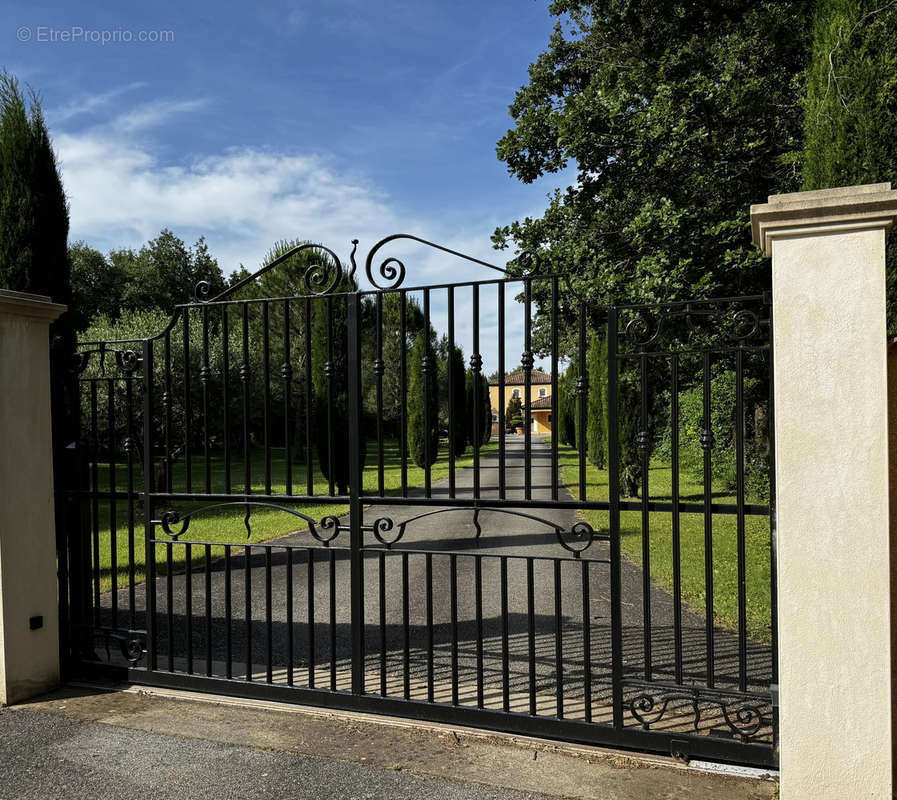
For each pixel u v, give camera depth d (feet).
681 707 12.03
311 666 12.36
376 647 16.29
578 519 37.35
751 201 29.78
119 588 23.08
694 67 31.30
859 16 12.30
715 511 9.93
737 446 9.78
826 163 12.50
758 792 8.99
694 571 24.00
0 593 12.55
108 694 13.25
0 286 13.76
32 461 13.19
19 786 9.47
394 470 68.23
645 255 31.27
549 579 23.22
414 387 70.33
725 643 16.10
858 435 8.07
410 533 33.83
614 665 10.44
